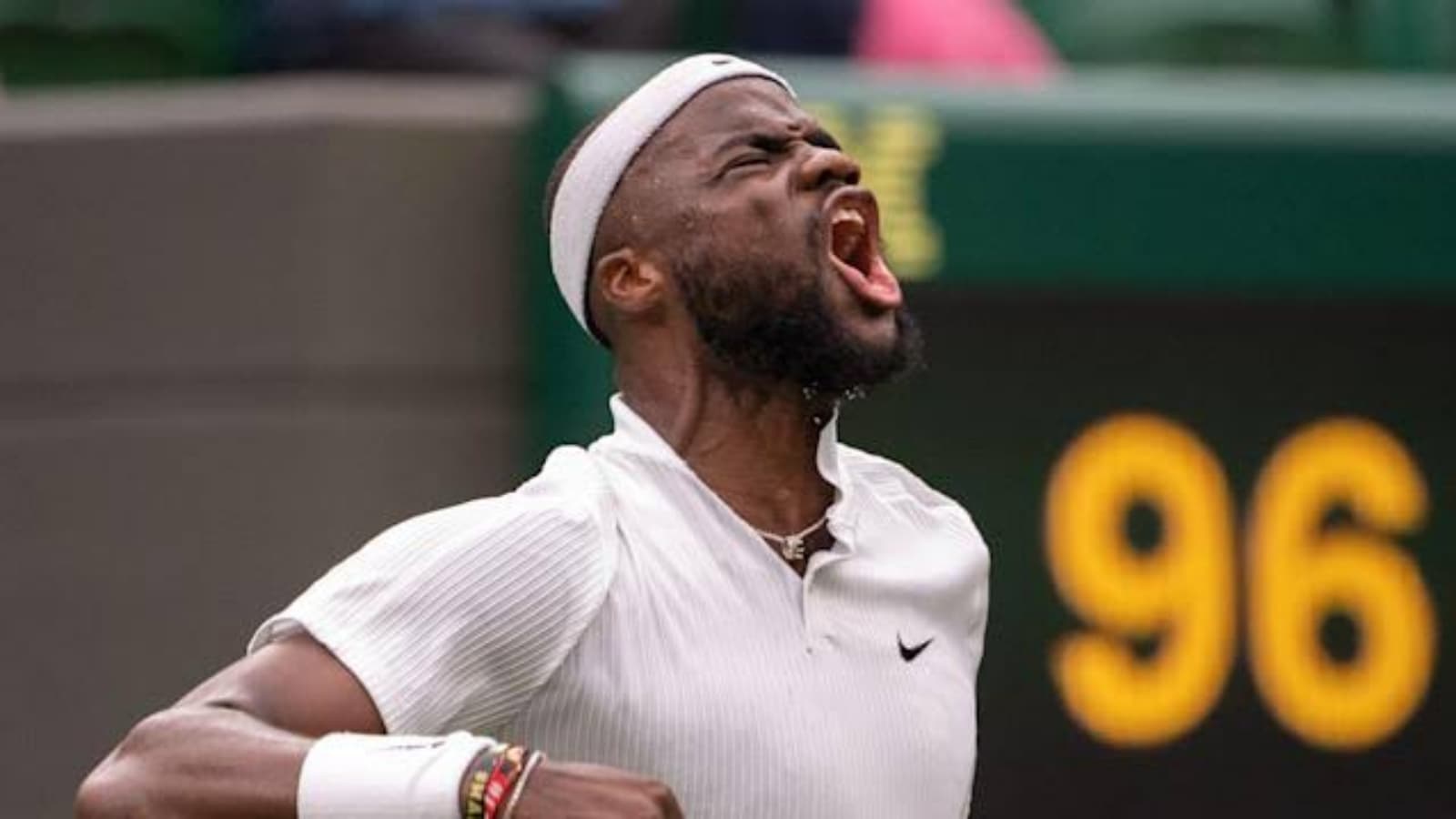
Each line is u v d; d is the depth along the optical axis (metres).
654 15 19.67
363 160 17.02
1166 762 17.91
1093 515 17.77
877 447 17.39
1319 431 18.12
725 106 10.98
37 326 17.50
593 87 16.81
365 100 17.16
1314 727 18.16
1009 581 17.62
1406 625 18.31
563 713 10.47
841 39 19.73
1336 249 18.08
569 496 10.59
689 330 10.93
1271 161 17.97
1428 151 18.17
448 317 17.12
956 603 11.19
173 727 10.13
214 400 17.19
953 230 17.50
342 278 17.00
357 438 17.02
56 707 17.55
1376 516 18.22
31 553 17.55
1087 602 17.75
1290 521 18.09
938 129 17.47
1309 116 18.02
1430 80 19.94
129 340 17.36
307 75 19.94
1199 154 17.84
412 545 10.45
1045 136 17.64
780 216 10.82
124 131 17.36
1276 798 18.08
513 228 17.17
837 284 10.85
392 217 17.06
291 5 20.02
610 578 10.47
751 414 10.92
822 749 10.56
